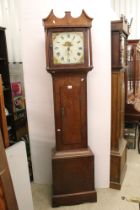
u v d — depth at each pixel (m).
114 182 2.40
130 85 3.67
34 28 2.15
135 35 4.41
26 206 1.81
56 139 2.08
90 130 2.30
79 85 1.97
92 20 1.90
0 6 3.55
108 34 2.08
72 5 2.07
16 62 3.92
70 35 1.83
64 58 1.87
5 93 3.57
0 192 1.11
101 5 2.03
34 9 2.11
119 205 2.14
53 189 2.13
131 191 2.35
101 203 2.18
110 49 2.11
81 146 2.12
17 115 3.79
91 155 2.08
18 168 1.71
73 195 2.15
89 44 1.87
